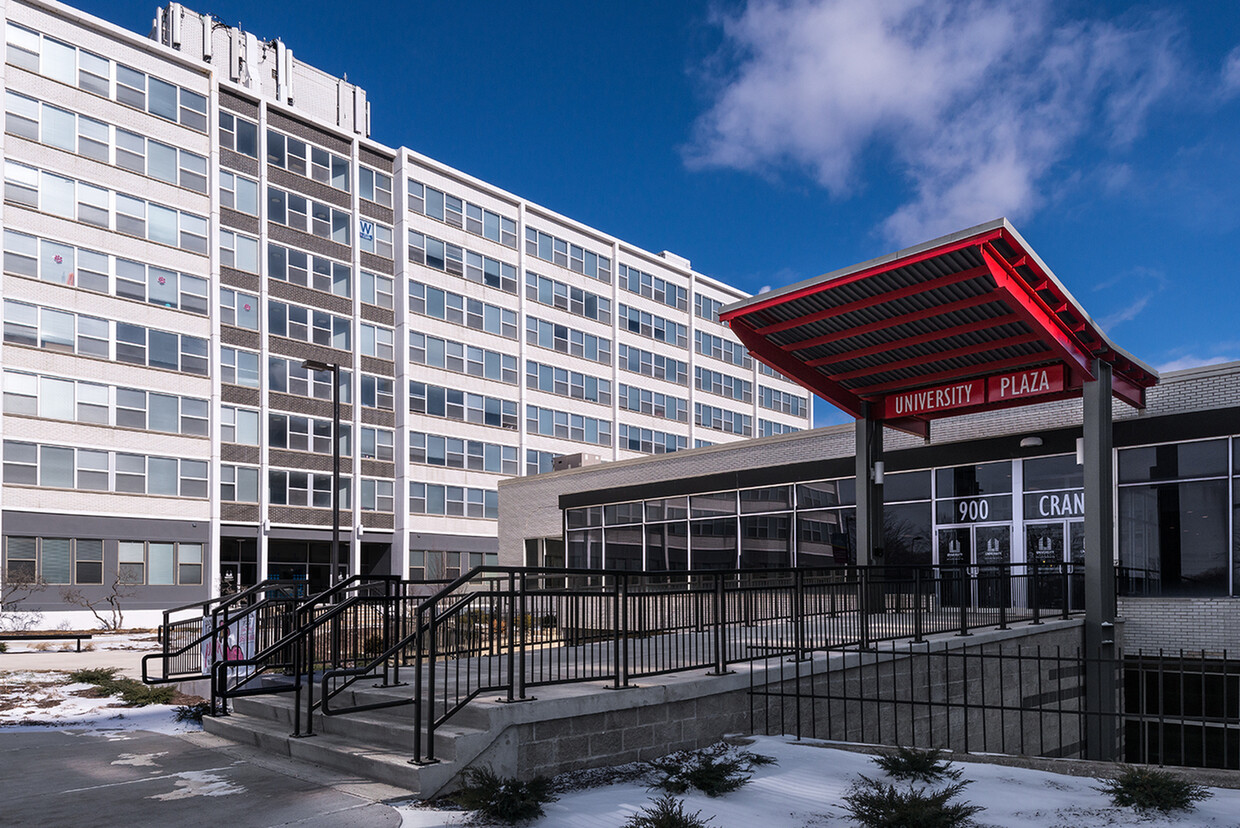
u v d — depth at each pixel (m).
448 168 53.38
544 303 58.50
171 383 40.84
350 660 11.65
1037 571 15.55
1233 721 8.80
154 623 38.88
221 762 8.85
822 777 8.02
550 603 9.12
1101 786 7.73
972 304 14.91
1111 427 17.66
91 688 14.91
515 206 57.59
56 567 36.66
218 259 42.97
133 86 40.94
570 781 7.86
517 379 56.16
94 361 38.44
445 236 53.16
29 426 36.31
